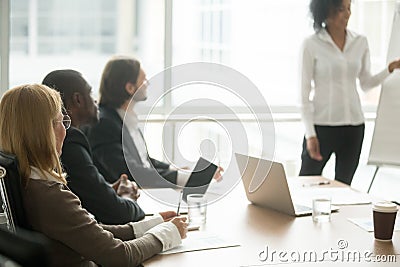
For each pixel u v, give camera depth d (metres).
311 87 4.80
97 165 3.61
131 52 5.81
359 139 4.88
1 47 5.25
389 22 5.82
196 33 5.61
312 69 4.78
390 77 4.74
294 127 5.75
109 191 2.90
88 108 2.92
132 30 5.78
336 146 4.84
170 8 5.53
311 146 4.74
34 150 2.30
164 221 2.84
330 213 2.94
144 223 2.69
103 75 3.71
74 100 2.87
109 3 5.74
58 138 2.38
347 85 4.80
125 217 2.92
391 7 5.79
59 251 2.33
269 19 5.76
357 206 3.21
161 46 5.61
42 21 5.52
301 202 3.26
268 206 3.16
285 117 5.71
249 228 2.80
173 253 2.46
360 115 4.86
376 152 4.76
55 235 2.28
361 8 5.77
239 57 5.75
